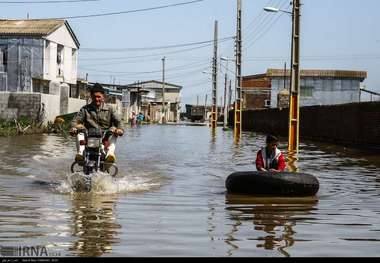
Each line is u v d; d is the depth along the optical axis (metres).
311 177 10.45
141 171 14.41
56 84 47.75
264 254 5.81
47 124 37.34
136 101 80.94
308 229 7.17
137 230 6.88
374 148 24.81
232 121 68.25
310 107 36.03
